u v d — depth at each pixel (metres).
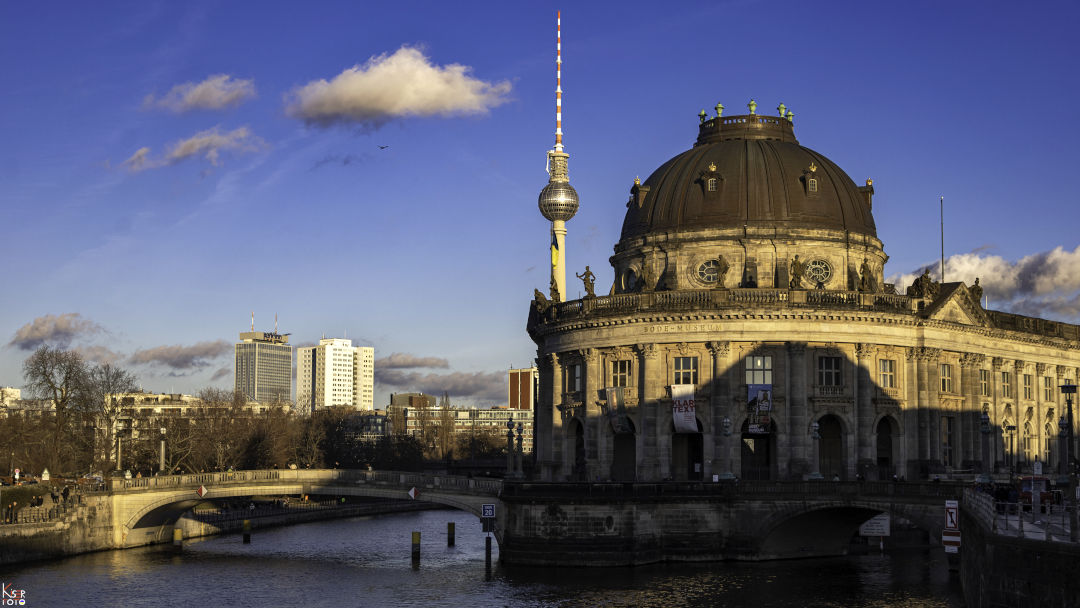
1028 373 130.00
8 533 105.94
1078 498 63.00
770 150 120.38
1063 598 50.50
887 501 91.62
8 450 165.62
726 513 98.50
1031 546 52.53
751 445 113.94
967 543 69.81
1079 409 137.62
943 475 110.06
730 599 81.75
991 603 55.75
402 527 155.88
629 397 111.19
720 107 127.62
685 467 112.88
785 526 99.31
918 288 114.94
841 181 121.12
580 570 94.56
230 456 186.50
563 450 117.88
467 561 109.50
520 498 97.81
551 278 148.25
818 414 107.88
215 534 142.50
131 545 123.00
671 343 109.19
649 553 96.94
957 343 117.44
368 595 88.81
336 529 152.25
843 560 101.06
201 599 88.12
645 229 120.00
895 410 111.44
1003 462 124.06
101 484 125.69
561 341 118.25
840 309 108.00
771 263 114.94
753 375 107.81
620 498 96.00
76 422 168.50
